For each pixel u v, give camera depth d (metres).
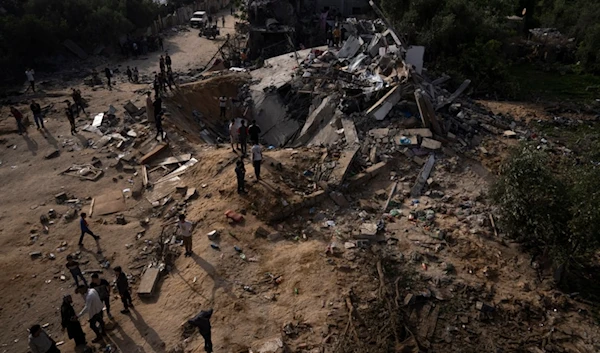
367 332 11.64
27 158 20.86
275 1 41.44
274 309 12.47
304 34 43.03
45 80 32.19
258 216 16.12
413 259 14.29
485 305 12.52
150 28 46.41
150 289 13.27
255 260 14.27
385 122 20.98
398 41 26.88
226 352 11.16
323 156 19.20
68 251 15.28
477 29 33.69
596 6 41.50
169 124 22.77
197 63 38.16
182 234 14.03
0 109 25.67
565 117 27.78
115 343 11.72
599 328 12.14
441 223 15.95
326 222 16.06
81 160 20.64
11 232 16.11
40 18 36.31
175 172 19.42
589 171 13.48
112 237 15.93
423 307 12.55
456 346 11.44
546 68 39.81
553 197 13.41
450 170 18.47
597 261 14.80
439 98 23.25
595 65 38.28
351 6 47.56
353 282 13.34
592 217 12.10
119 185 18.95
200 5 59.31
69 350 11.61
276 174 18.02
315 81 26.39
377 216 16.36
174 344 11.58
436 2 33.59
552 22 46.59
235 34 45.59
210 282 13.35
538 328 12.12
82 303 13.34
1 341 12.10
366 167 18.72
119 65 36.91
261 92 28.27
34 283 14.01
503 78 32.41
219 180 18.14
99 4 40.75
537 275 13.91
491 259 14.45
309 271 13.71
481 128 22.09
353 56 28.36
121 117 24.19
